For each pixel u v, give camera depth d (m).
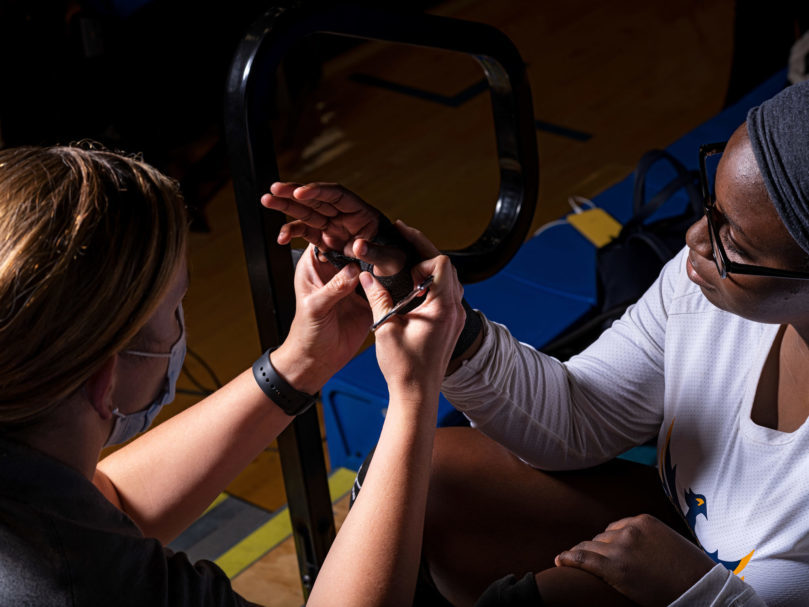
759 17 3.52
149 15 3.56
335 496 1.93
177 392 3.01
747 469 1.00
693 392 1.07
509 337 1.13
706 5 5.55
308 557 1.20
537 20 5.62
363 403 2.12
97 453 0.84
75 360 0.74
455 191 3.99
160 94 3.79
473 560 1.11
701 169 0.93
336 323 1.07
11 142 3.56
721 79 4.71
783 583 0.97
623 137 4.29
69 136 3.64
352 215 0.97
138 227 0.75
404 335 0.89
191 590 0.81
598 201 2.76
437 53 5.20
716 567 0.85
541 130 4.39
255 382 1.10
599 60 5.04
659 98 4.60
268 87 0.90
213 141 4.28
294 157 4.36
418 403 0.88
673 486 1.09
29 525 0.74
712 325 1.07
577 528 1.13
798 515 0.96
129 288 0.75
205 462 1.11
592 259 2.53
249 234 0.98
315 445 1.14
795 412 0.98
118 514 0.83
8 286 0.70
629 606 0.85
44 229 0.71
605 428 1.18
